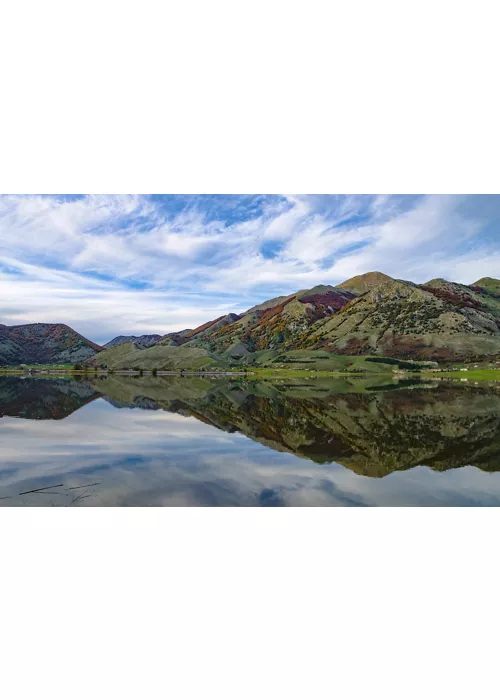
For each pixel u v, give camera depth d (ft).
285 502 40.40
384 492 42.96
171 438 69.26
